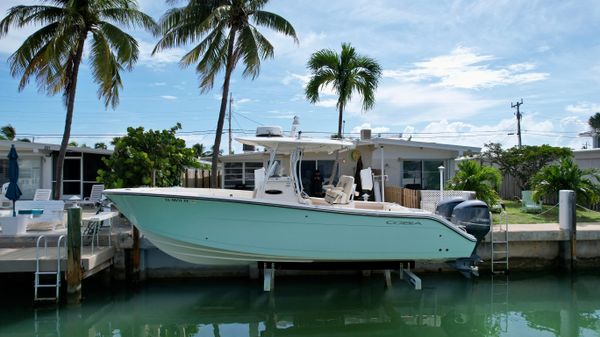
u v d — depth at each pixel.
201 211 7.22
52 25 14.36
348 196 8.25
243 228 7.31
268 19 14.95
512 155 19.45
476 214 8.39
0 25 13.75
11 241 9.23
